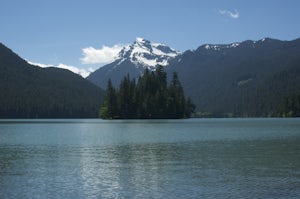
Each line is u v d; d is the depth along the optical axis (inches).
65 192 1099.9
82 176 1333.7
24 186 1176.8
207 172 1396.4
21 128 4763.8
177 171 1423.5
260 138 2851.9
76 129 4357.8
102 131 3892.7
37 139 2901.1
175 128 4424.2
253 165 1540.4
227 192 1085.8
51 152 2032.5
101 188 1146.7
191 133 3499.0
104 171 1430.9
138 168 1498.5
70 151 2079.2
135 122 6476.4
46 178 1298.0
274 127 4608.8
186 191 1103.6
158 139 2834.6
